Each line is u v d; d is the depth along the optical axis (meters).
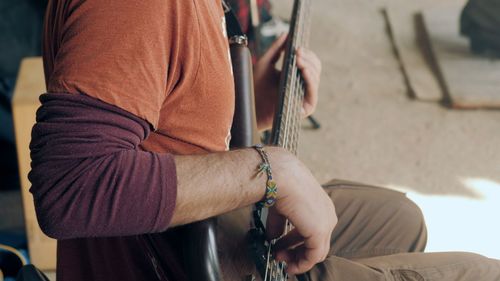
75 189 0.61
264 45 2.14
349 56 2.69
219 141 0.77
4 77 2.00
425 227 1.09
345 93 2.46
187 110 0.72
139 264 0.81
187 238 0.68
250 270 0.77
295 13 1.13
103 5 0.61
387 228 1.07
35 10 2.10
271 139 0.88
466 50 2.60
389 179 2.05
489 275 0.95
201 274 0.68
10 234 1.72
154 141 0.74
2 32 2.05
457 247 1.80
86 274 0.86
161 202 0.63
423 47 2.70
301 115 1.04
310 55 1.03
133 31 0.61
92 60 0.60
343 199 1.11
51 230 0.62
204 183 0.65
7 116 1.91
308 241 0.73
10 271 1.39
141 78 0.62
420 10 2.91
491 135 2.23
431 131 2.26
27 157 1.50
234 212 0.80
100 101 0.60
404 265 0.95
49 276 1.61
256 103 1.10
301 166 0.70
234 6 1.71
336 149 2.17
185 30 0.66
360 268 0.93
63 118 0.60
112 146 0.61
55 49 0.70
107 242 0.81
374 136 2.24
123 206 0.62
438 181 2.04
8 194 1.94
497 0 2.43
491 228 1.86
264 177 0.68
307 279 0.91
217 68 0.72
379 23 2.91
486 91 2.37
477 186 2.02
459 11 2.87
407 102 2.41
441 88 2.44
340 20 2.94
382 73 2.58
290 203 0.70
